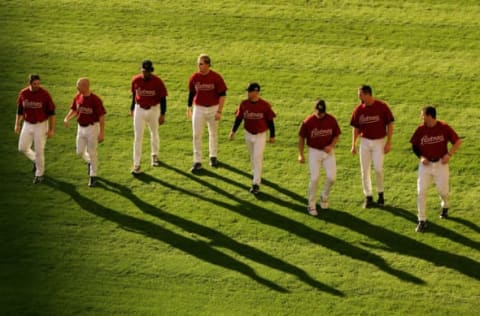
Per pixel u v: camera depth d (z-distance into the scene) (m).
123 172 60.91
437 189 56.38
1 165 61.06
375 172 56.91
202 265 52.91
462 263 53.19
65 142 63.59
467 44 73.75
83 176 60.50
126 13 76.81
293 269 52.69
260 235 55.41
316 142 55.72
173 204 58.00
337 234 55.59
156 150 61.25
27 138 58.59
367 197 58.03
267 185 60.03
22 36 73.81
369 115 55.88
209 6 77.88
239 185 60.00
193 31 74.88
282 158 62.59
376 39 74.25
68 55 71.81
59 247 54.06
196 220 56.56
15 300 50.12
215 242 54.72
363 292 51.09
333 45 73.50
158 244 54.47
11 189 58.84
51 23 75.50
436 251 54.16
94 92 68.00
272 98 67.75
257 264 53.03
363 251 54.16
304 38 74.25
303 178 60.81
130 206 57.69
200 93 59.47
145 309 49.78
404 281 51.88
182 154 62.97
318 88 68.88
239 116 57.72
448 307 50.09
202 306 50.03
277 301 50.38
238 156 62.94
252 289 51.19
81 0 78.75
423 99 67.81
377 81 69.69
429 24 76.00
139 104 59.09
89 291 50.91
